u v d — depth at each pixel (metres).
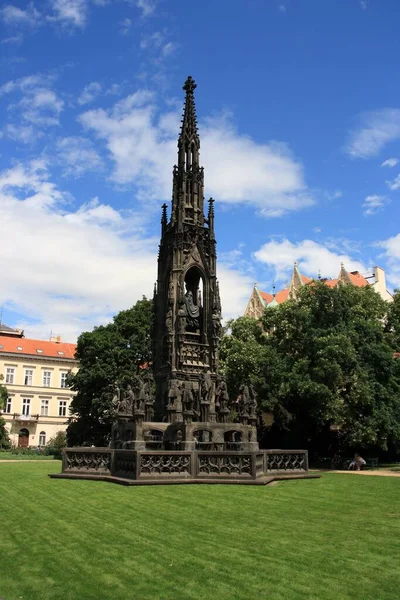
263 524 13.49
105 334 67.62
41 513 14.98
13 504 16.83
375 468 47.81
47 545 11.07
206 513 15.09
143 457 23.16
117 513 14.98
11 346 108.25
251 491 20.77
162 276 36.91
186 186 37.62
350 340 50.56
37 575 9.02
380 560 10.05
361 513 15.54
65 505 16.53
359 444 51.44
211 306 35.09
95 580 8.75
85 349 68.12
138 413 28.62
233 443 29.23
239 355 57.31
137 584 8.55
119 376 64.06
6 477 27.17
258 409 53.31
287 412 54.62
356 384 48.31
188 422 27.64
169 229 36.88
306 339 52.62
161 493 19.69
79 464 27.36
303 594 8.09
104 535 12.00
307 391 48.47
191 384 32.53
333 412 47.47
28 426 104.56
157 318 36.25
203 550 10.68
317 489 22.23
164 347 34.31
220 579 8.81
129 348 67.62
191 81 40.41
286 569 9.40
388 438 52.66
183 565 9.60
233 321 66.81
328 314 53.78
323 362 48.12
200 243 35.88
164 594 8.09
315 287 56.38
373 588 8.39
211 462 24.25
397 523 13.87
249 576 8.99
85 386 66.31
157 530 12.57
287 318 58.75
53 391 108.19
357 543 11.42
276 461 27.58
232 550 10.70
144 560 9.94
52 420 106.75
